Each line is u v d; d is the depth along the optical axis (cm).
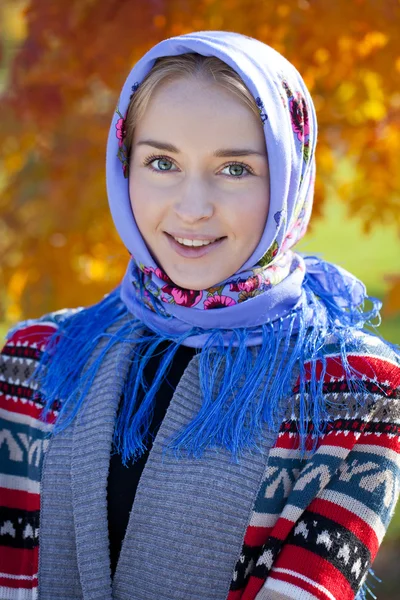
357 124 356
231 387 189
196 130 180
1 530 207
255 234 187
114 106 365
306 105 196
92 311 217
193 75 183
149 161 189
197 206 181
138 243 199
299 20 324
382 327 879
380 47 335
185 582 183
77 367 205
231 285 193
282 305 196
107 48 336
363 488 179
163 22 335
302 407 184
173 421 190
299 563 174
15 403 212
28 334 218
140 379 197
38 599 196
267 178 186
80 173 364
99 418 196
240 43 188
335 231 1195
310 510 179
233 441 183
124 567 188
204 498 183
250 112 182
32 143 368
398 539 481
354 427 181
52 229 368
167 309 199
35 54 352
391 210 382
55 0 344
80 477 192
